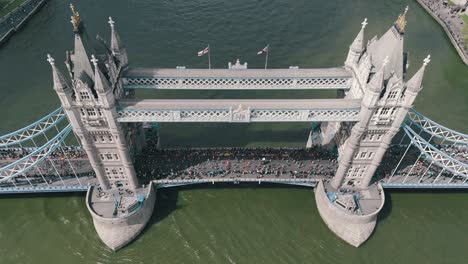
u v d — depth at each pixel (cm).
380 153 6825
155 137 8550
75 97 5738
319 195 7575
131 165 6875
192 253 7012
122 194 7288
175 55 11250
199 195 7862
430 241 7312
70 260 6919
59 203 7719
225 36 12000
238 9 13100
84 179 7581
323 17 13188
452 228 7544
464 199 8025
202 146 8825
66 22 12731
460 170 7894
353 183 7631
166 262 6894
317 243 7231
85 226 7375
